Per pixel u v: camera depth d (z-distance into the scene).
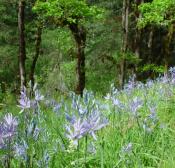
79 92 18.38
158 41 26.12
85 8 16.02
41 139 4.48
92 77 25.81
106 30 24.45
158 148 5.04
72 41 19.53
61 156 4.45
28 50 24.28
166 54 18.41
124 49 19.56
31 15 21.61
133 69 21.61
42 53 23.67
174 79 9.11
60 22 17.11
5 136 3.19
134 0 23.50
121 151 4.55
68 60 23.16
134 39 24.97
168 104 7.30
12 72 24.14
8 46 23.88
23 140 3.68
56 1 15.78
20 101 4.14
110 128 5.47
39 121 4.73
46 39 25.08
